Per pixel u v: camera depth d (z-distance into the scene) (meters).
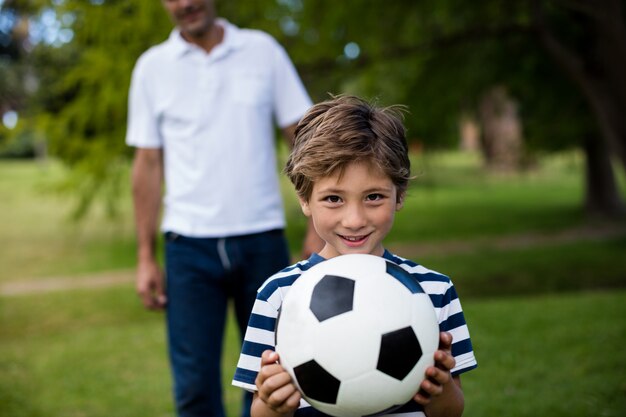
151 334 6.50
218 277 2.90
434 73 9.05
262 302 1.79
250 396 3.07
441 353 1.57
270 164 3.01
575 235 13.06
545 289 8.78
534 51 9.15
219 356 2.95
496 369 4.49
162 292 3.23
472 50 8.95
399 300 1.57
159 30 7.52
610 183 15.66
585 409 3.61
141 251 3.20
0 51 16.55
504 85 11.22
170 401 4.44
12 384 4.97
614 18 7.10
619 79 7.25
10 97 16.52
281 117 3.10
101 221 18.28
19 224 17.92
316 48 8.28
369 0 8.16
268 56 3.04
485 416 3.64
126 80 7.84
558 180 25.42
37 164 34.19
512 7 8.51
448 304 1.82
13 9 11.50
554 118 10.98
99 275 11.08
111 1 7.93
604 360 4.51
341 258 1.66
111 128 8.84
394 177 1.67
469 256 11.30
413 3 8.43
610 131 7.46
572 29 8.80
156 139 3.10
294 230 10.80
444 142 10.59
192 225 2.90
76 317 8.28
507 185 24.28
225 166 2.90
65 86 8.62
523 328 5.57
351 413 1.56
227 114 2.92
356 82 9.00
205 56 2.96
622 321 5.57
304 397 1.60
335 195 1.66
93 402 4.47
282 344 1.60
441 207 18.77
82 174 9.35
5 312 8.62
